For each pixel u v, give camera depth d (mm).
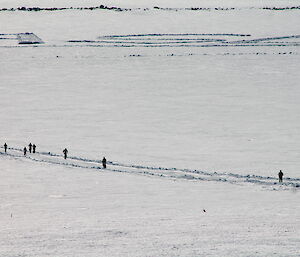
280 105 110562
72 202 48219
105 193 52125
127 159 70438
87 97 120312
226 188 54625
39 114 102875
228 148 77062
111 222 39656
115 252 31328
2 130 89500
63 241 34000
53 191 52906
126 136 85438
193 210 44344
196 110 106688
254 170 64312
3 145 79000
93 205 46844
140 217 41562
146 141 81875
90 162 68500
